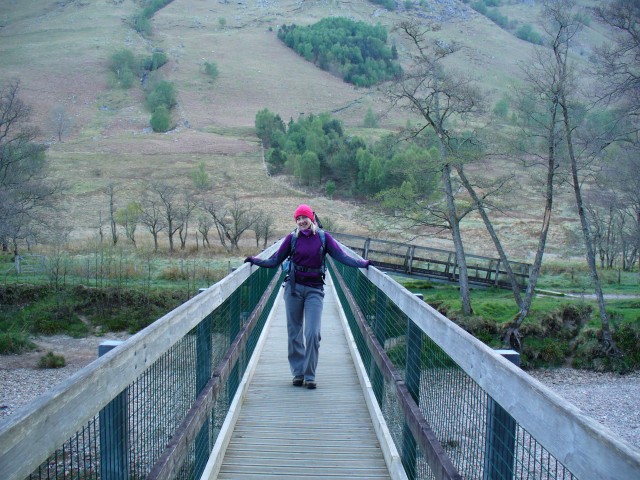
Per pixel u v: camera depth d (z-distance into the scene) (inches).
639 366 797.9
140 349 98.2
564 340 837.2
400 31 970.1
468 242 1697.8
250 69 6200.8
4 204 1107.3
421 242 1649.9
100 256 1245.1
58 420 66.8
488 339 830.5
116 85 5315.0
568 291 1091.3
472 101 879.7
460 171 895.7
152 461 113.7
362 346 259.6
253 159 3412.9
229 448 181.5
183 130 4291.3
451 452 120.6
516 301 913.5
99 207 2197.3
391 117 5029.5
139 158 3272.6
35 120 4269.2
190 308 132.3
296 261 240.8
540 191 935.0
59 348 861.8
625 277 1257.4
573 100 823.7
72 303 955.3
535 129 868.0
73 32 7012.8
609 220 1339.8
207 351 160.2
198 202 1921.8
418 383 147.5
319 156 3036.4
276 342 331.6
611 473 52.6
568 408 62.4
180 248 1467.8
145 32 7214.6
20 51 6072.8
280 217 2139.5
